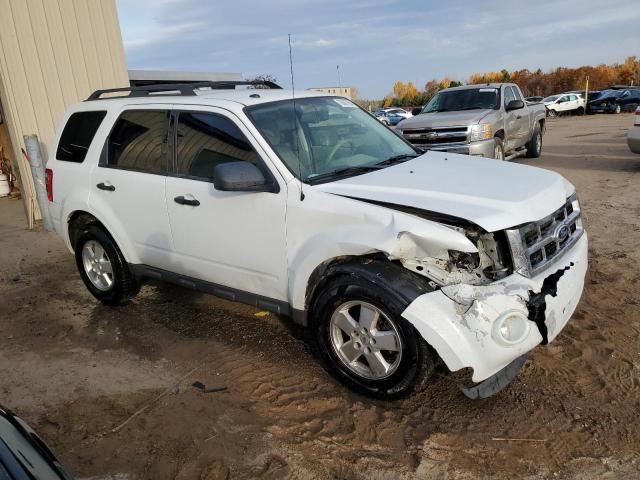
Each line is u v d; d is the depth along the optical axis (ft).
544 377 12.12
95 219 16.96
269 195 12.42
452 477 9.44
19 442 6.49
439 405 11.43
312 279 11.98
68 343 15.35
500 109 37.47
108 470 10.06
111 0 33.94
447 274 10.55
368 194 11.46
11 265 23.20
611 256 19.36
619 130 71.36
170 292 18.61
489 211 10.61
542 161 44.34
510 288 10.27
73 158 17.38
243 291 13.65
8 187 41.14
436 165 13.69
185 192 14.03
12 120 30.27
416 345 10.34
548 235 11.48
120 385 12.94
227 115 13.47
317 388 12.29
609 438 10.16
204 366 13.57
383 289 10.52
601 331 13.94
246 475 9.74
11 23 30.01
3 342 15.66
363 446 10.34
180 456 10.34
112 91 17.67
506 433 10.46
